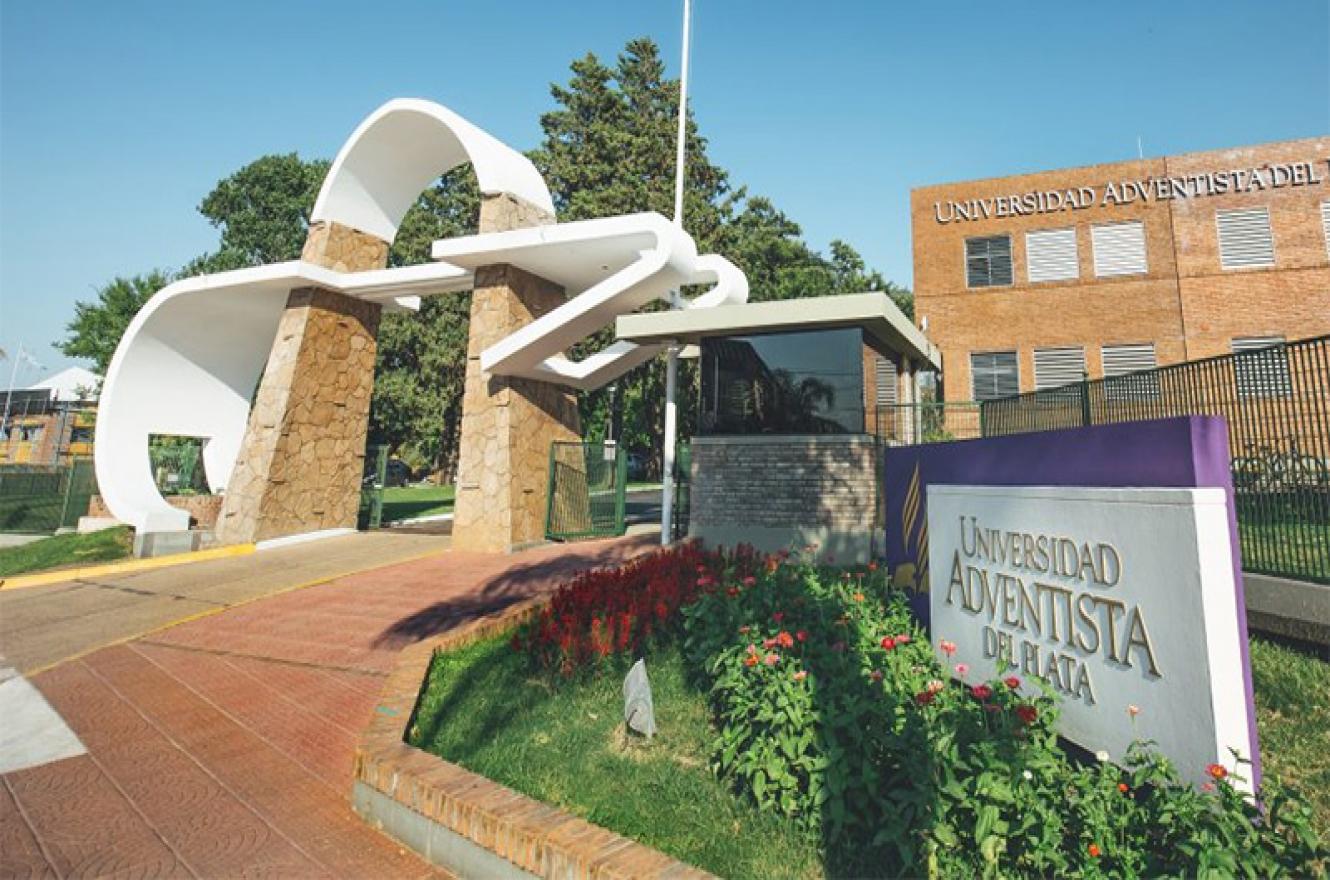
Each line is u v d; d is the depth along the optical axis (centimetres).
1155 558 309
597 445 1553
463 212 3409
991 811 268
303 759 451
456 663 586
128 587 1050
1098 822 271
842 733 337
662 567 788
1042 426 1134
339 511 1600
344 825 368
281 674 629
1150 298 1844
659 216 1183
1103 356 1877
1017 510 416
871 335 1186
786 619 574
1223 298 1778
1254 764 275
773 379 1132
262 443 1476
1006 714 344
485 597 916
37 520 1875
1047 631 382
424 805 338
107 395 1520
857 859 299
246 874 321
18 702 568
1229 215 1797
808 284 4097
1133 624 321
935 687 375
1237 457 626
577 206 2958
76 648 739
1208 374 718
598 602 651
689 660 553
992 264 2020
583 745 429
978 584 455
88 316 4106
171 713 536
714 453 1151
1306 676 487
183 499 1594
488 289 1388
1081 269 1922
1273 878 252
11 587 1062
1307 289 1709
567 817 303
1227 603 285
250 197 4003
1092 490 352
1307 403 570
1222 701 275
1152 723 306
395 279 1505
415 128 1506
